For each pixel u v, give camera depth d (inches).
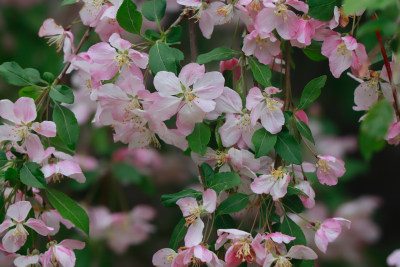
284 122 51.5
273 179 51.4
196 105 51.2
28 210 51.7
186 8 53.4
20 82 53.1
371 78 52.9
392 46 51.8
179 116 51.4
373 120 46.9
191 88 51.5
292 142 51.4
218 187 51.4
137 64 52.0
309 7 51.5
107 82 52.5
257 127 52.1
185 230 52.1
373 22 47.3
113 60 51.9
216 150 52.5
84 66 53.6
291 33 51.9
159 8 52.7
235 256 50.8
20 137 51.8
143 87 51.4
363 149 47.3
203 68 51.1
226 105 51.9
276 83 55.1
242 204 51.6
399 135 52.7
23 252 52.4
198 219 51.5
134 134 52.9
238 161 52.1
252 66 52.4
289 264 50.9
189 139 51.8
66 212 52.2
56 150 54.2
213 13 53.1
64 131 52.7
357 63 52.0
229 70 53.7
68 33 54.6
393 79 51.4
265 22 51.8
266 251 50.9
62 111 52.8
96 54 51.8
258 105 51.6
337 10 51.4
